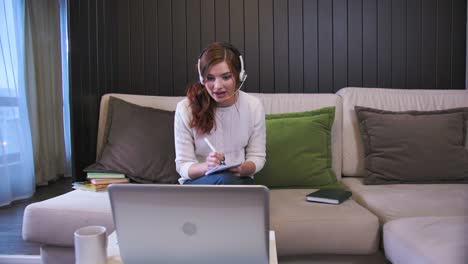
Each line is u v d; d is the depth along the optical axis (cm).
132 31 249
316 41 246
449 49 244
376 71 246
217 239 79
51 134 402
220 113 150
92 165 189
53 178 407
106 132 199
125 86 250
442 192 166
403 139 189
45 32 388
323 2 245
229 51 137
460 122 195
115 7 247
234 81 138
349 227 137
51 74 401
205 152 153
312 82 248
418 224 124
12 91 325
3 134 314
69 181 411
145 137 189
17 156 331
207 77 136
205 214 78
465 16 242
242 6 247
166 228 80
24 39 350
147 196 78
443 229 117
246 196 75
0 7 313
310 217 139
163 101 213
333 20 246
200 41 249
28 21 357
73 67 192
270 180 184
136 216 80
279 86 249
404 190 172
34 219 150
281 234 138
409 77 246
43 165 388
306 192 174
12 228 253
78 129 197
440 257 98
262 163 153
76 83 195
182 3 247
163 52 250
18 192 333
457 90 221
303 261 145
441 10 243
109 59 238
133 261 84
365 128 200
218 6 247
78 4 198
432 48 245
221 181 122
